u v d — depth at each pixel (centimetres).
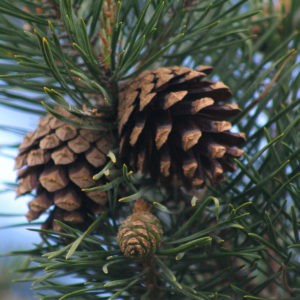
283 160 68
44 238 68
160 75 68
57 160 67
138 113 67
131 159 68
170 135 67
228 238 68
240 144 68
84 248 68
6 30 68
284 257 66
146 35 67
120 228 66
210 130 67
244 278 68
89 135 68
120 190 68
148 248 65
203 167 67
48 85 68
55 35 65
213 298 66
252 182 67
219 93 68
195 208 68
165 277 66
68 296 65
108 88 68
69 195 67
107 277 67
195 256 67
